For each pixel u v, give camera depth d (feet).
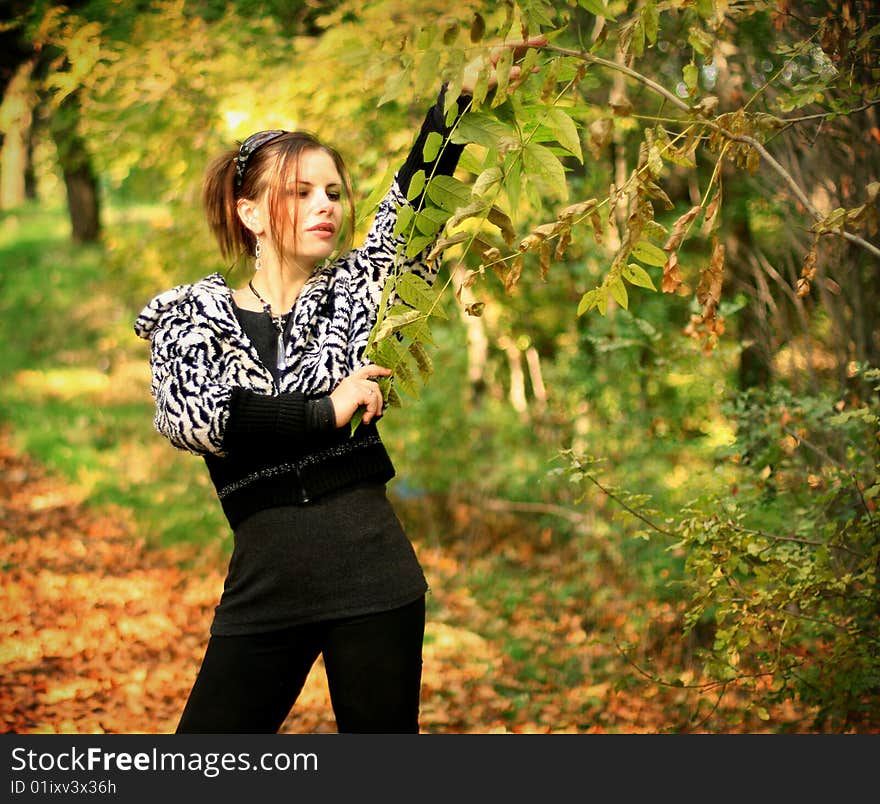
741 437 15.26
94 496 31.40
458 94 7.78
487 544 28.89
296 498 8.52
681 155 7.84
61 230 73.20
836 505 13.01
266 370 8.75
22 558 26.61
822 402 13.89
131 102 19.36
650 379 23.15
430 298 8.22
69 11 19.51
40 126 22.63
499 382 32.58
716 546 11.57
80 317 51.42
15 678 19.88
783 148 14.94
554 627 24.21
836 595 11.51
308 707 19.56
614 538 24.39
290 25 21.02
